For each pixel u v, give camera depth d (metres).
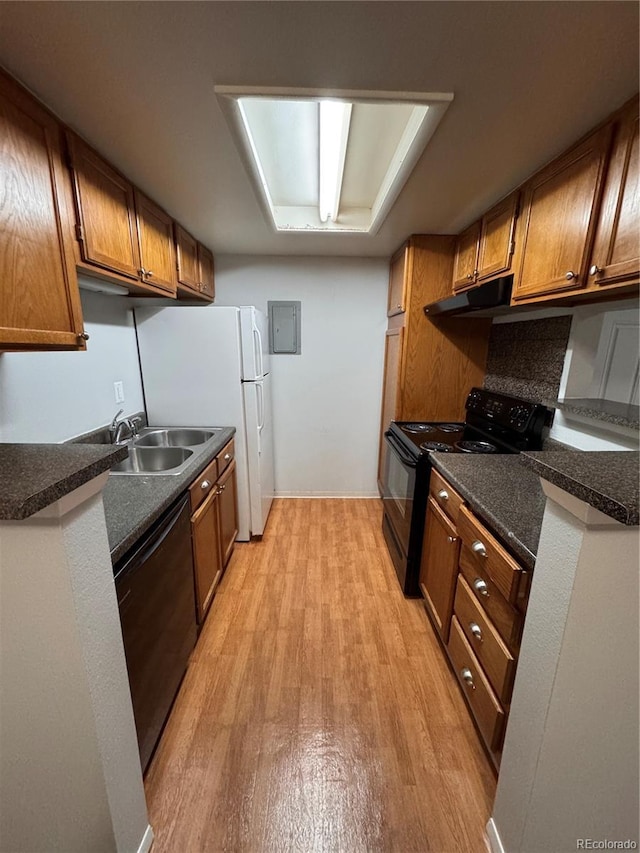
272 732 1.35
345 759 1.26
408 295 2.44
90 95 1.05
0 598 0.71
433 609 1.75
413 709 1.44
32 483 0.63
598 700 0.78
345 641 1.78
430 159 1.41
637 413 1.39
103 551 0.81
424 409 2.60
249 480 2.57
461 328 2.50
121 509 1.21
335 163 1.67
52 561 0.68
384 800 1.15
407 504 2.02
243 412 2.45
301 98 1.08
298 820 1.10
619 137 1.09
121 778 0.90
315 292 2.99
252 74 0.99
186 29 0.84
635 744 0.82
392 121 1.46
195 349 2.34
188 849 1.04
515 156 1.38
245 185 1.63
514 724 0.93
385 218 2.04
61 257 1.15
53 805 0.86
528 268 1.55
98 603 0.79
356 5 0.78
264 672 1.61
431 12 0.80
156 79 1.00
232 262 2.92
